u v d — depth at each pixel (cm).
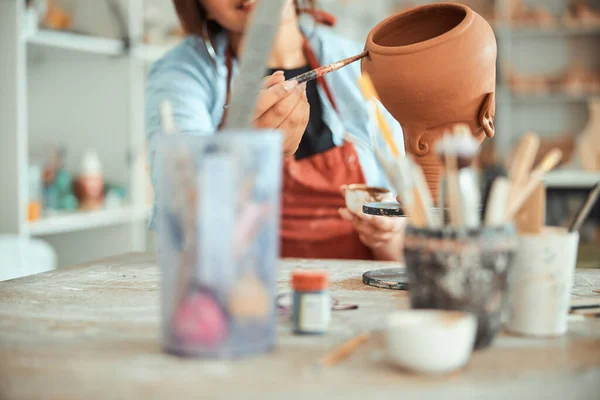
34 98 296
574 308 86
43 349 69
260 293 67
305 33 184
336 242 173
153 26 303
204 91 171
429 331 60
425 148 105
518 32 494
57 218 260
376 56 102
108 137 295
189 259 65
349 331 76
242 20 161
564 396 61
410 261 72
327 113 178
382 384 59
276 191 68
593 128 436
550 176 418
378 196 137
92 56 291
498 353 68
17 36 228
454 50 98
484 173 444
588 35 500
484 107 103
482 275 68
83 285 103
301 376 61
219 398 58
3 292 97
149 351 68
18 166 233
